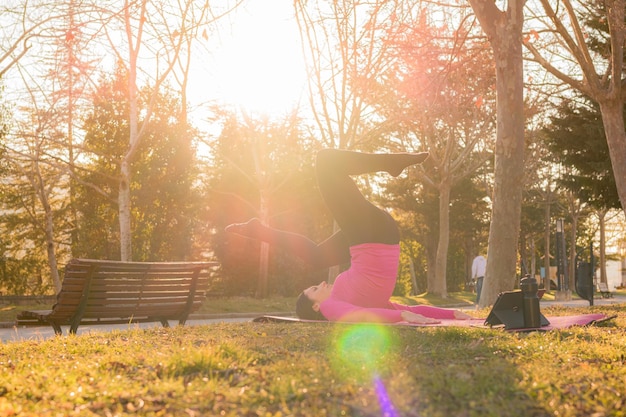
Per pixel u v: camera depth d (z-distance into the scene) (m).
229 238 37.31
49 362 5.36
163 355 5.29
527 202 54.81
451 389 4.00
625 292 56.88
